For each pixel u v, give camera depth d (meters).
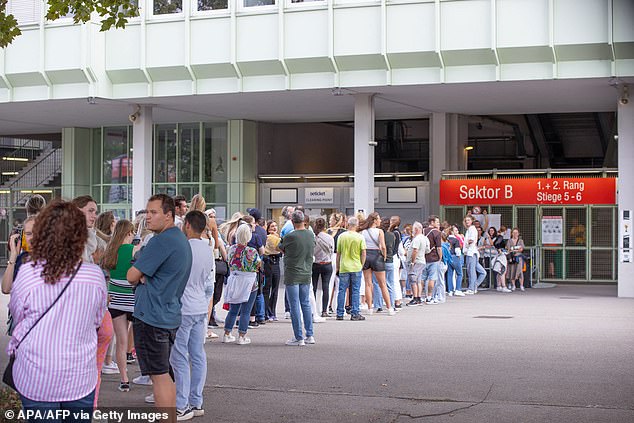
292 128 35.12
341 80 24.36
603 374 11.07
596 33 21.98
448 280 23.98
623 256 23.47
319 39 24.19
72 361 5.15
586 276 28.34
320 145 36.75
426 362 12.03
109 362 11.22
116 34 26.12
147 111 28.33
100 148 35.53
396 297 19.78
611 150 35.06
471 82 23.31
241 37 24.86
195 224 8.74
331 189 32.34
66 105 28.31
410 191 30.95
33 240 5.19
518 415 8.69
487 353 12.88
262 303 16.69
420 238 20.84
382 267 18.28
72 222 5.21
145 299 7.37
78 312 5.17
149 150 28.41
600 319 17.64
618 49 21.91
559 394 9.76
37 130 36.50
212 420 8.47
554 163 41.53
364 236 18.34
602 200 28.11
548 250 28.59
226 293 13.67
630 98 23.41
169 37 25.61
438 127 30.38
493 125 34.00
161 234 7.45
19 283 5.17
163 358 7.40
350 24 23.88
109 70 26.25
